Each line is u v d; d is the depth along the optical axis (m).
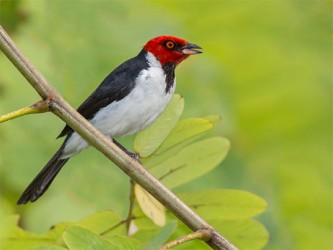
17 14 11.83
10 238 7.57
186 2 13.45
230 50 13.16
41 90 6.73
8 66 11.38
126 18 12.51
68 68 11.66
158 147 7.73
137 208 7.61
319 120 12.76
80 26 11.92
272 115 12.80
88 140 6.77
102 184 11.43
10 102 11.30
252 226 7.64
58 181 11.34
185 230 8.45
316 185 12.52
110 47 12.04
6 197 11.46
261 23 13.26
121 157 6.75
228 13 13.32
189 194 7.60
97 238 6.01
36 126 11.49
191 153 7.85
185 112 12.39
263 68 12.98
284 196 12.41
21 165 11.22
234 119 12.70
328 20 13.26
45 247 5.95
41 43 11.63
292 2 13.40
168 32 12.80
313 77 12.90
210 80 12.90
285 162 12.61
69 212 11.24
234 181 12.14
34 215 11.24
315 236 12.27
